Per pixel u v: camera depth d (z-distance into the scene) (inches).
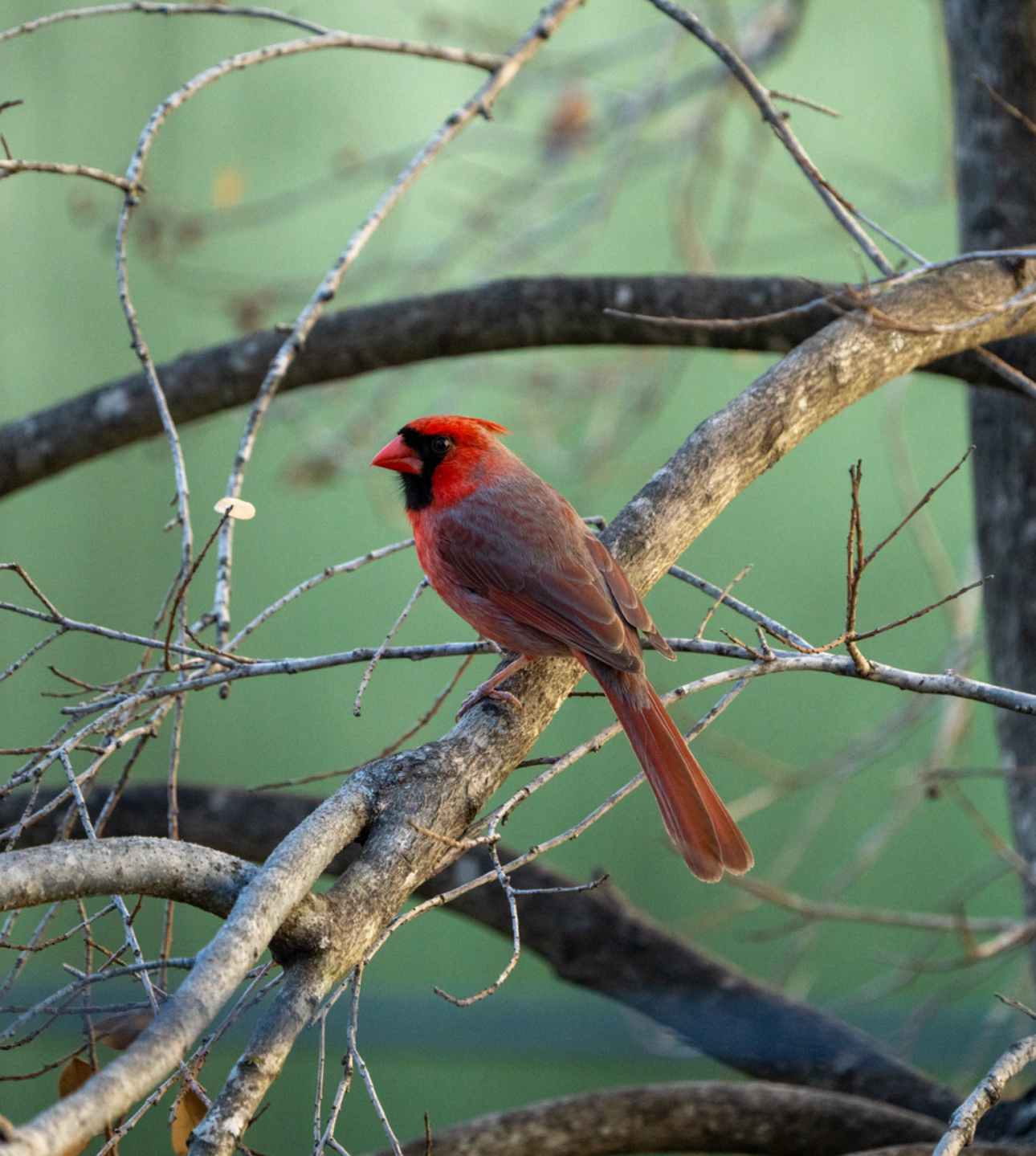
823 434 740.0
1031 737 386.3
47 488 727.7
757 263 775.7
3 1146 127.6
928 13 731.4
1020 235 368.8
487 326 364.8
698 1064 552.7
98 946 206.4
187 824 349.4
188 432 693.9
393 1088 626.8
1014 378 307.0
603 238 797.2
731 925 672.4
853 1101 303.1
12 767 673.0
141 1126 516.7
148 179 708.7
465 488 293.7
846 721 706.8
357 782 209.6
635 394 647.1
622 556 275.6
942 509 735.7
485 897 353.7
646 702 256.8
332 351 371.9
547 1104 298.7
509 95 637.3
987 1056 474.0
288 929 181.9
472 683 714.8
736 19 718.5
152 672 224.7
